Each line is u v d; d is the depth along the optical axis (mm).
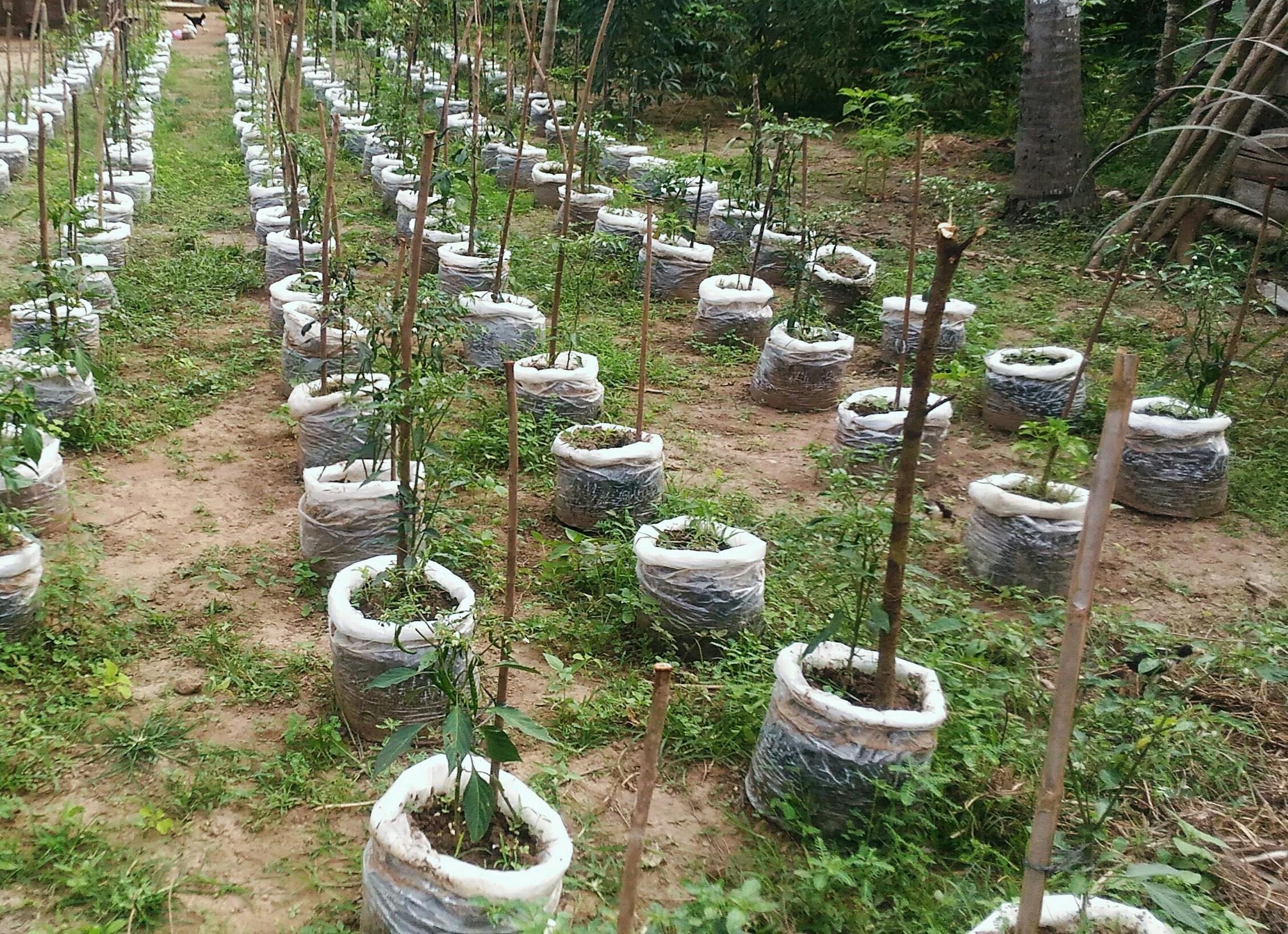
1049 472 5234
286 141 8430
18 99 12578
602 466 5273
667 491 5727
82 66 16078
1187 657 4137
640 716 4012
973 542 5309
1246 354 7699
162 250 9672
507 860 2797
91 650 4152
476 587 4785
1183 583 5391
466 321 7207
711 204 11641
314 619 4559
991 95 16391
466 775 2961
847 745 3373
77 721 3764
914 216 5910
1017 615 5012
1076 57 11492
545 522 5520
